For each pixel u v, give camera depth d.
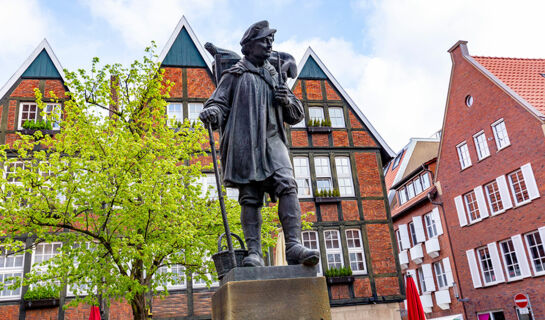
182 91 20.02
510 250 21.53
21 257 17.02
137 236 11.12
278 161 3.25
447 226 25.33
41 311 16.41
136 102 13.47
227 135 3.33
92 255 11.46
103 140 12.48
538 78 23.12
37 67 19.38
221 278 2.94
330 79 21.84
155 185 11.90
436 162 26.73
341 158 20.94
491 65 24.14
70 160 11.86
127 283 11.23
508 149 21.53
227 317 2.62
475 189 23.38
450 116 25.38
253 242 3.19
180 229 11.74
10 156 17.92
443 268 26.05
